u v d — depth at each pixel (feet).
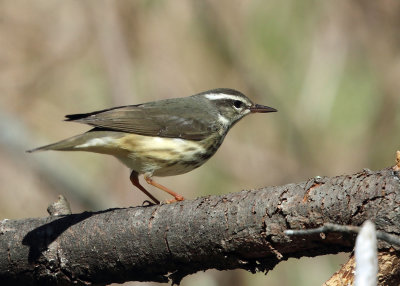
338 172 51.06
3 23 52.08
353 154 51.39
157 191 50.14
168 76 51.83
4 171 49.70
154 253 22.57
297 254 20.40
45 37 52.26
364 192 18.76
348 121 52.03
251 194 20.93
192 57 52.70
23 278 25.72
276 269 49.11
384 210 18.29
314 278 48.70
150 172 32.60
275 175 51.08
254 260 21.15
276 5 53.72
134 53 51.49
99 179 50.96
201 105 35.42
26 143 50.01
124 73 49.19
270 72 53.26
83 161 51.60
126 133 31.63
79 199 49.70
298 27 53.42
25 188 49.98
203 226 21.39
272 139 52.11
